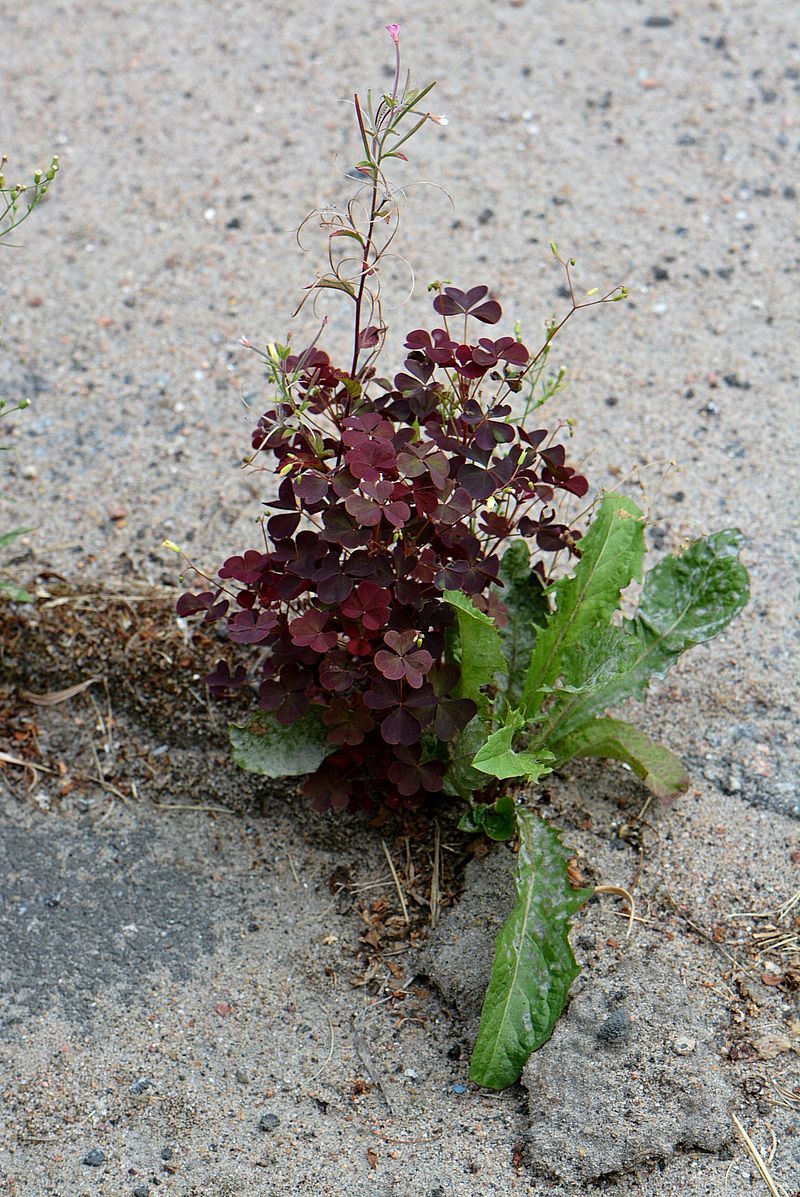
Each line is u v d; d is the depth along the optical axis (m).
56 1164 1.16
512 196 1.45
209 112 1.50
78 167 1.48
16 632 1.27
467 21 1.55
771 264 1.41
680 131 1.48
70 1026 1.19
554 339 1.38
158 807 1.25
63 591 1.28
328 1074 1.18
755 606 1.29
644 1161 1.14
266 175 1.47
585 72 1.52
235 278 1.41
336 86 1.51
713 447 1.34
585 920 1.20
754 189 1.45
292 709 1.20
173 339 1.39
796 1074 1.17
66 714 1.27
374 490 1.16
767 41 1.53
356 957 1.21
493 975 1.17
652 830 1.22
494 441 1.19
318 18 1.56
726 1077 1.16
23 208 1.45
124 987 1.20
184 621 1.27
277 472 1.17
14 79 1.53
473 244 1.42
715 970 1.19
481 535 1.28
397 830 1.23
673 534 1.30
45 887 1.23
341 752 1.21
